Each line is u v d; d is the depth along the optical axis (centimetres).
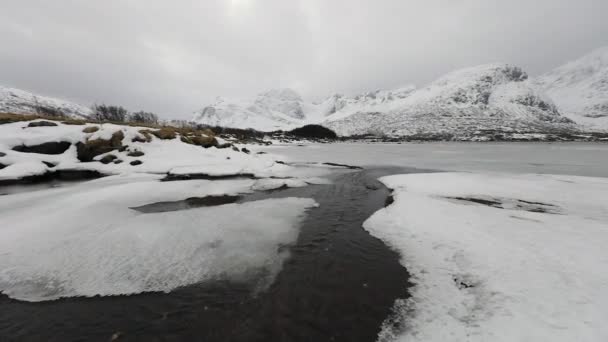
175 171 1908
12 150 1820
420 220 904
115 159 2072
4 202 1112
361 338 425
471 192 1323
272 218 1013
